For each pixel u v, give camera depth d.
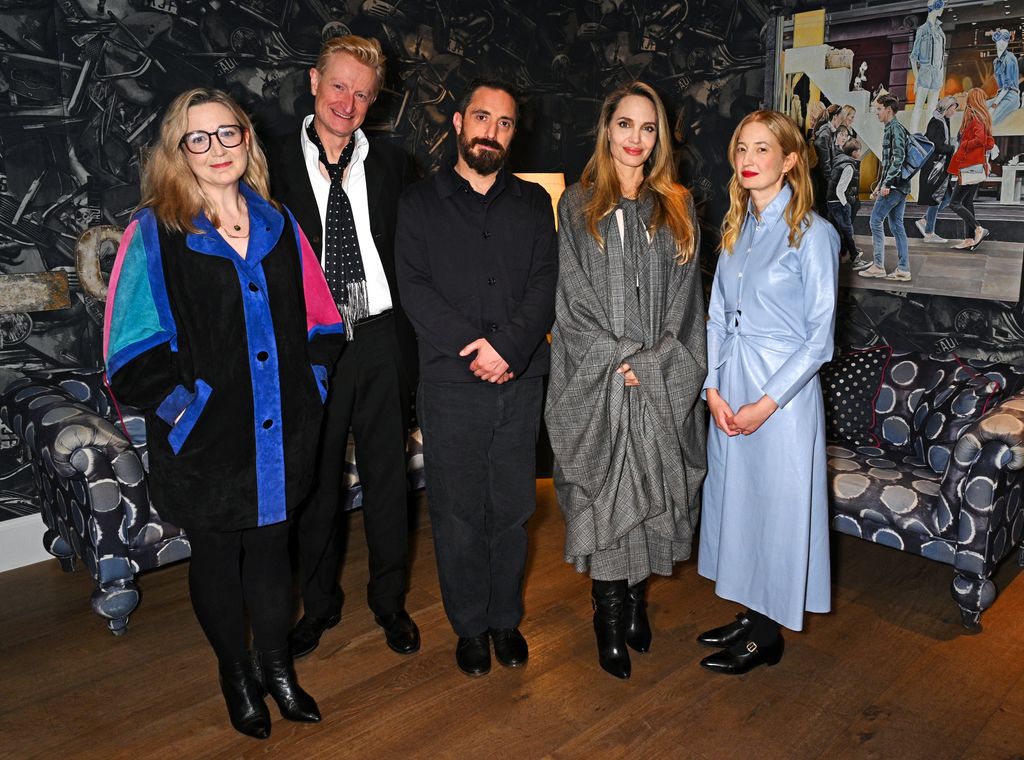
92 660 2.32
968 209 2.98
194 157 1.62
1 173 2.72
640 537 2.12
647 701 2.08
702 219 3.91
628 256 2.01
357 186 2.14
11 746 1.94
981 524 2.36
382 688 2.14
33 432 2.45
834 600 2.62
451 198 1.99
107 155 2.92
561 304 2.04
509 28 3.98
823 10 3.27
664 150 2.03
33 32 2.71
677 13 3.83
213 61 3.07
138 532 2.45
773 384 1.95
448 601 2.18
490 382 1.98
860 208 3.28
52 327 2.90
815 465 2.03
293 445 1.80
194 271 1.65
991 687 2.13
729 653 2.20
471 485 2.07
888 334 3.28
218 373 1.67
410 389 2.24
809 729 1.96
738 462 2.11
